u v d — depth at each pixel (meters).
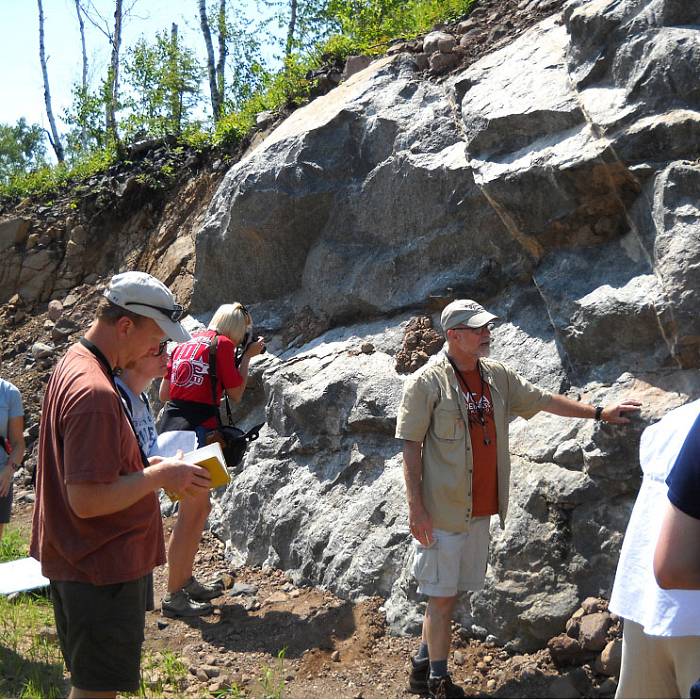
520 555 4.65
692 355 4.61
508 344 5.62
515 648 4.56
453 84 6.75
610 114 5.13
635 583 2.74
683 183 4.77
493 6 8.09
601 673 4.19
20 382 10.02
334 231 7.13
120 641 2.98
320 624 5.14
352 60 8.59
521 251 5.84
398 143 6.67
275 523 6.00
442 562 4.23
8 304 11.22
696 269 4.56
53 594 3.06
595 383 4.94
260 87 11.79
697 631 2.53
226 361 5.59
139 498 2.86
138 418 3.52
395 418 5.70
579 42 5.54
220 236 7.77
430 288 6.27
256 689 4.52
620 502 4.52
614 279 5.08
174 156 11.22
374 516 5.47
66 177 12.51
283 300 7.62
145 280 3.04
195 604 5.47
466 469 4.23
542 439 4.92
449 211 6.20
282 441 6.32
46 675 4.47
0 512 5.81
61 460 2.89
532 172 5.36
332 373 6.15
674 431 2.71
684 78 4.93
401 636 4.93
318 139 7.21
